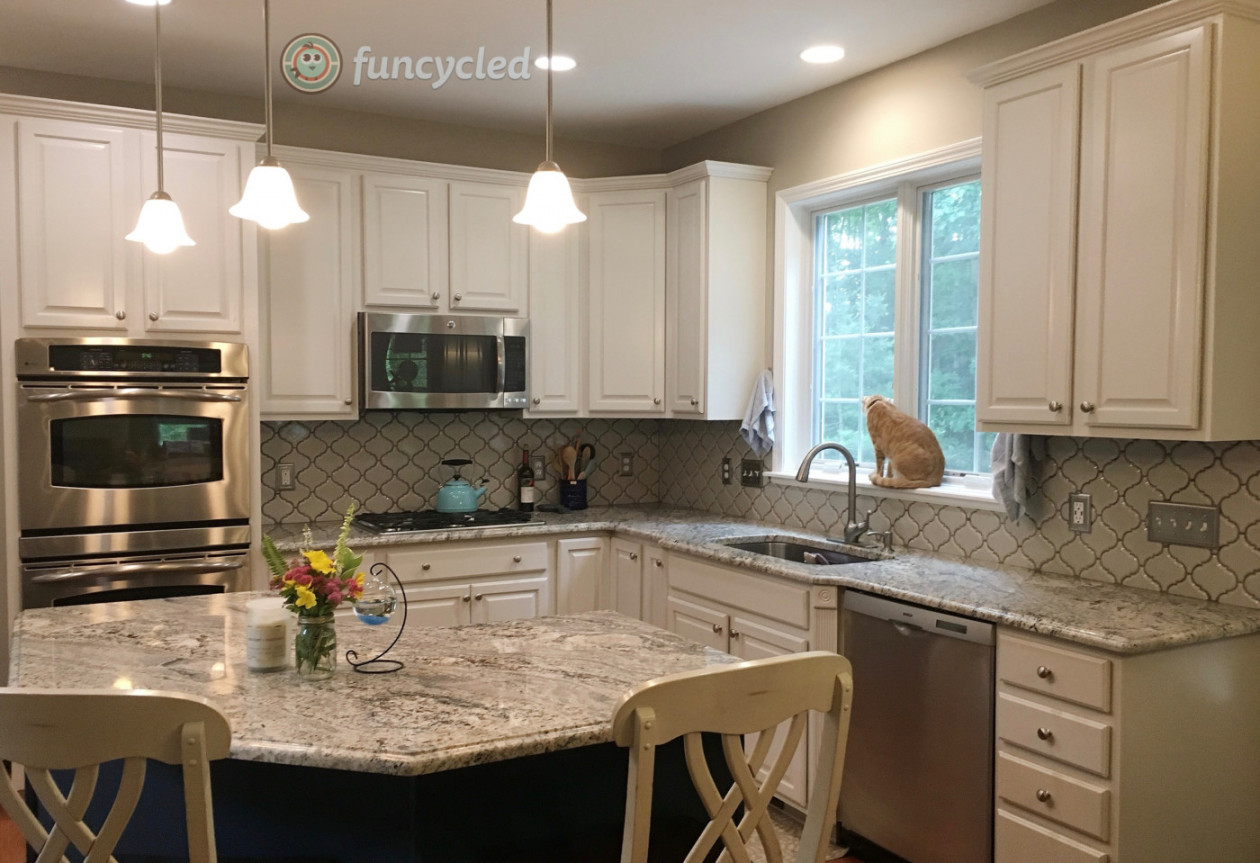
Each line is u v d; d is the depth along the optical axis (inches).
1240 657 95.5
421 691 71.4
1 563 138.3
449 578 155.3
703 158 183.6
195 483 136.8
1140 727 88.9
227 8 121.5
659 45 135.2
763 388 164.7
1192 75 92.1
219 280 140.4
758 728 55.7
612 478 196.4
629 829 51.8
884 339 151.3
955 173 137.9
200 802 52.2
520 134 182.9
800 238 165.9
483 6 121.0
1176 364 93.9
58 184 130.8
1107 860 89.0
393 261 161.3
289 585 72.4
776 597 126.8
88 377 130.9
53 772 73.4
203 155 138.9
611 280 175.0
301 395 155.3
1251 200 93.0
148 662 78.6
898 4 120.3
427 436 178.4
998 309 112.7
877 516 145.3
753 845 118.5
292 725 63.5
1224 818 95.1
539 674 76.2
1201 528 103.5
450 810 64.9
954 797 104.0
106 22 125.9
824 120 155.2
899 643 110.7
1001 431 112.8
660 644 85.9
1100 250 100.7
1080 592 108.0
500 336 167.5
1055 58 105.0
